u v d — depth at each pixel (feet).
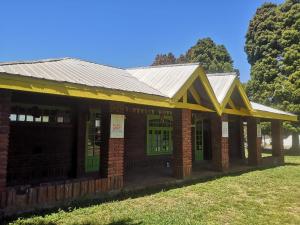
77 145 40.11
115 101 30.14
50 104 38.06
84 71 33.71
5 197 22.02
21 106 35.65
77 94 25.27
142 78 40.98
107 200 28.22
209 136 64.39
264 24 102.12
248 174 47.83
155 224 21.85
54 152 38.63
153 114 51.47
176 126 39.24
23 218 21.90
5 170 22.11
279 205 29.09
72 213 23.68
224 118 48.11
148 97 32.01
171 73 40.29
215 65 130.31
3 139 22.07
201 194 32.50
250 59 107.14
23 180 34.91
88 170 41.32
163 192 32.58
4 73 20.90
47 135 38.06
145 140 50.08
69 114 40.60
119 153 30.83
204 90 41.09
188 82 37.86
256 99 100.07
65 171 39.63
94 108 41.78
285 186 38.58
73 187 26.35
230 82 46.96
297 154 94.84
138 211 24.97
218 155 47.14
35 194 23.67
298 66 93.45
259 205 28.78
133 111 46.06
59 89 24.04
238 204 28.96
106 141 30.09
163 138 53.31
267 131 94.94
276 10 101.91
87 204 26.45
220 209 26.91
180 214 24.61
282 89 93.76
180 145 38.86
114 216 23.35
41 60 34.14
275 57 99.71
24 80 21.98
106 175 29.68
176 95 35.24
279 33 99.55
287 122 92.89
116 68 45.60
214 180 41.09
